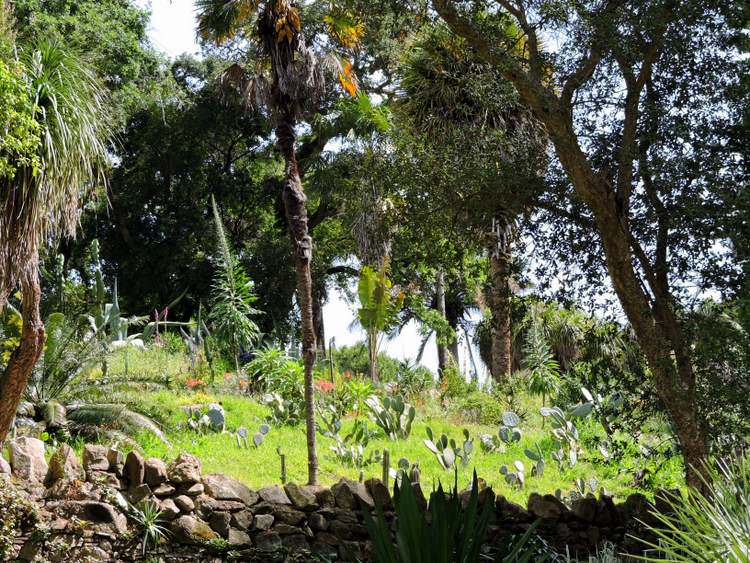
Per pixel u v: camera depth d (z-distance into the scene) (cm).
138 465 750
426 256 1058
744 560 373
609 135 938
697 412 814
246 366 1780
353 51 1251
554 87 979
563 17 890
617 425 954
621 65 872
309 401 1088
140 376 1335
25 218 727
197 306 3253
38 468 724
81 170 773
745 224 783
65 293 2017
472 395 1884
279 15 1154
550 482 1252
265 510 788
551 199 959
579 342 995
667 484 1172
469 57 1073
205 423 1308
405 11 1020
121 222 3278
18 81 695
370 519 507
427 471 1230
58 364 1214
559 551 843
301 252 1155
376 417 1445
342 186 2730
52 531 694
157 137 3238
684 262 861
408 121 1161
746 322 770
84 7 2886
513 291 1036
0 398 778
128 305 3334
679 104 906
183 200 3309
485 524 507
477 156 978
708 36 880
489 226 993
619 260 847
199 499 767
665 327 870
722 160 829
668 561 411
